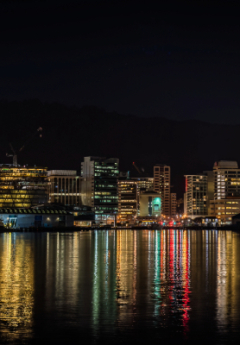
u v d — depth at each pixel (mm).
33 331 38469
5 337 37031
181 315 43375
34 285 58781
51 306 46750
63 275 68375
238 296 51906
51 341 36250
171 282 62031
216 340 36594
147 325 40188
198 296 52000
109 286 58500
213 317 42594
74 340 36469
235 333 38094
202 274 70438
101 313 44062
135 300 49844
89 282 61625
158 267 80375
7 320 41500
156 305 47375
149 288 57188
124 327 39688
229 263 87812
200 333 38125
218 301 49250
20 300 49469
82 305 47219
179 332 38375
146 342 36156
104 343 35906
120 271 74062
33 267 78812
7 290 55094
